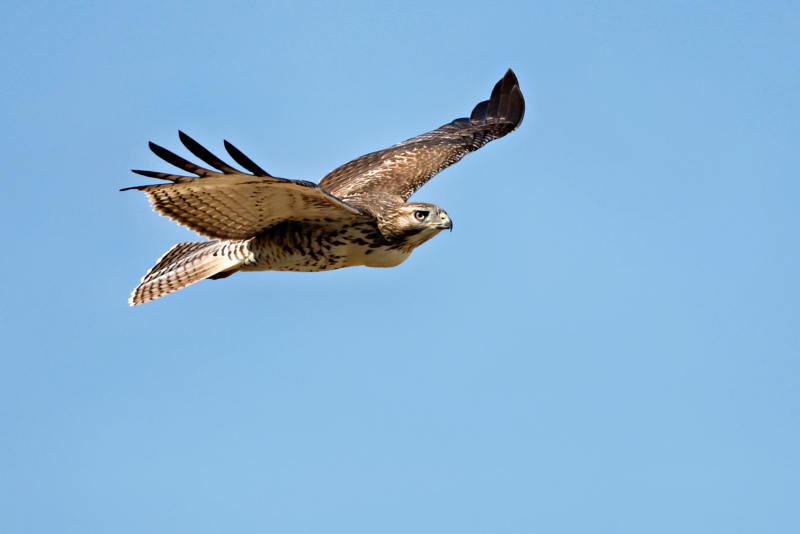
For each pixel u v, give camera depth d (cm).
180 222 1243
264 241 1354
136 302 1416
